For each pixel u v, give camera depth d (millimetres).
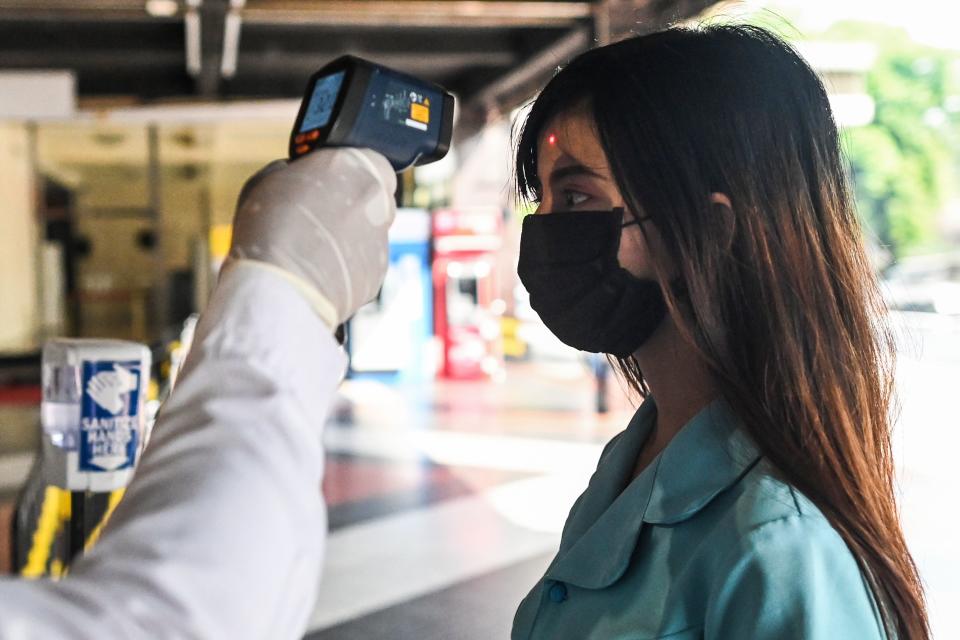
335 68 752
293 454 595
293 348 628
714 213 934
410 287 13414
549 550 5387
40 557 2666
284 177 689
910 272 19375
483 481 7129
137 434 2086
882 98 22297
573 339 1059
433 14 9164
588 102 995
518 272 1077
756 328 929
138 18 9820
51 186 17062
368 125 725
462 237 13391
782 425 908
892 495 1038
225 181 17656
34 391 9992
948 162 22625
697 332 951
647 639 899
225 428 589
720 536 881
